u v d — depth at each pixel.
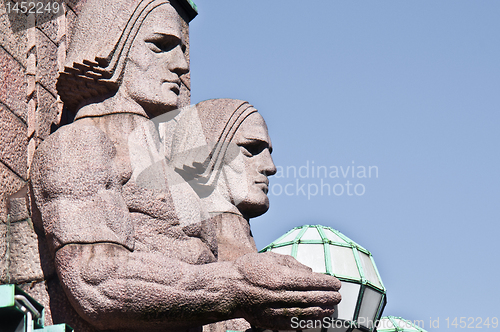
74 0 9.70
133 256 6.92
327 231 8.92
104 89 7.92
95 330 7.13
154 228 7.43
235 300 7.02
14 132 8.27
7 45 8.50
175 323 7.02
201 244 7.78
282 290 6.90
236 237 9.07
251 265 7.02
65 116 9.02
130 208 7.37
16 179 8.10
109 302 6.71
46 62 8.97
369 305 8.33
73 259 6.78
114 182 7.26
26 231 7.57
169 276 6.88
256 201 9.36
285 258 7.19
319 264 8.42
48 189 7.06
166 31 8.17
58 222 6.90
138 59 8.01
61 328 6.29
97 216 6.95
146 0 8.23
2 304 5.98
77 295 6.74
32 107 8.56
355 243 8.82
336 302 7.13
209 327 8.45
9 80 8.40
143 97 7.92
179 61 8.23
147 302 6.78
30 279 7.37
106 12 8.05
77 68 7.71
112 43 7.86
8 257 7.52
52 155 7.17
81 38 7.95
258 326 7.11
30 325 6.15
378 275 8.71
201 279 6.98
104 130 7.72
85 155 7.18
